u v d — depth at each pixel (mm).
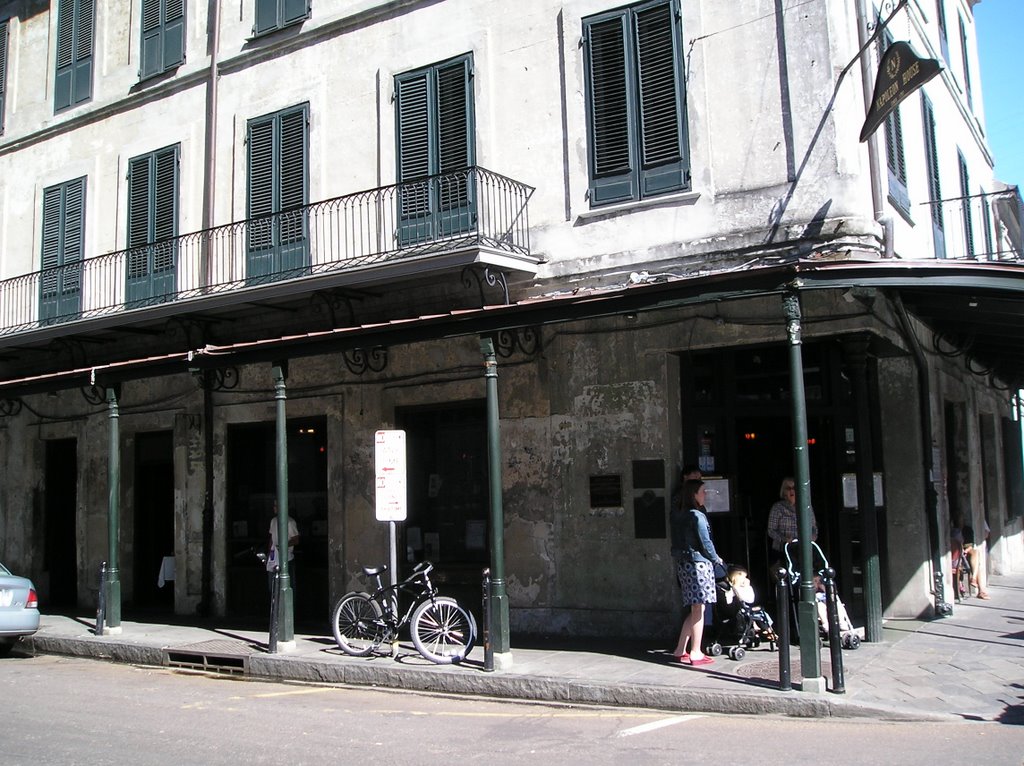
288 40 14844
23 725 8055
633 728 7578
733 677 8648
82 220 17328
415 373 12867
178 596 15031
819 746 6742
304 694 9547
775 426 11273
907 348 11562
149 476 16297
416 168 13258
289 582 11250
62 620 14734
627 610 11047
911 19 13328
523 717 8164
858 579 10758
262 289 13062
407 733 7578
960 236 15781
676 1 11352
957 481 14562
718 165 10906
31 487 17422
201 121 15898
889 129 11500
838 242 10039
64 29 18469
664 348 11055
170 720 8227
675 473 10992
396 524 13000
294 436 14312
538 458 11820
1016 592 14469
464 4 13102
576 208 11812
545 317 9602
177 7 16641
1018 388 19625
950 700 7758
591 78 11844
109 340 16406
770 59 10703
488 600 9578
